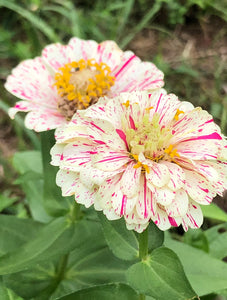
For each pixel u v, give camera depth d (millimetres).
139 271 119
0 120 259
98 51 156
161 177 102
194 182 106
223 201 218
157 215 105
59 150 113
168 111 117
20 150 236
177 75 274
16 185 230
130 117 114
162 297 114
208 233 180
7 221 167
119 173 107
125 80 150
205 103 262
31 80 149
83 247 154
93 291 130
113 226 124
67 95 146
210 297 160
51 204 152
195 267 154
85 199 106
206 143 108
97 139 108
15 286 156
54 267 163
